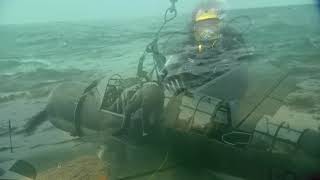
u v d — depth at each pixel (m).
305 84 6.54
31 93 8.12
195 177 3.50
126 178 3.53
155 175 3.55
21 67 12.50
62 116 4.59
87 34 24.09
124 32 22.70
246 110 3.50
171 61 4.24
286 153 3.10
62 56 14.70
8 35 28.62
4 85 9.12
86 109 4.20
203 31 4.28
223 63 4.04
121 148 3.91
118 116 3.80
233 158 3.32
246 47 4.39
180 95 3.71
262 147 3.21
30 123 5.31
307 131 3.20
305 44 12.34
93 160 3.77
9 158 4.25
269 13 27.64
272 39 13.82
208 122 3.44
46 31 31.39
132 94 3.79
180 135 3.59
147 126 3.65
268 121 3.36
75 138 4.63
